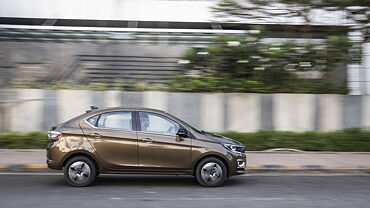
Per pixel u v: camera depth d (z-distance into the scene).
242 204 7.00
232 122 13.89
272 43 14.28
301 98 13.96
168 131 8.41
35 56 16.28
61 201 7.05
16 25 16.83
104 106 13.70
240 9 14.91
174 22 18.45
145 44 16.25
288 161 11.31
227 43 14.11
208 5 18.27
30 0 18.28
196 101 13.86
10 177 9.27
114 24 18.39
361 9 14.00
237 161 8.55
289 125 13.95
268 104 13.91
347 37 14.21
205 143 8.39
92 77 16.12
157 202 7.07
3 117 13.43
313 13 14.79
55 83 14.34
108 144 8.16
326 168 10.66
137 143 8.22
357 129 13.76
